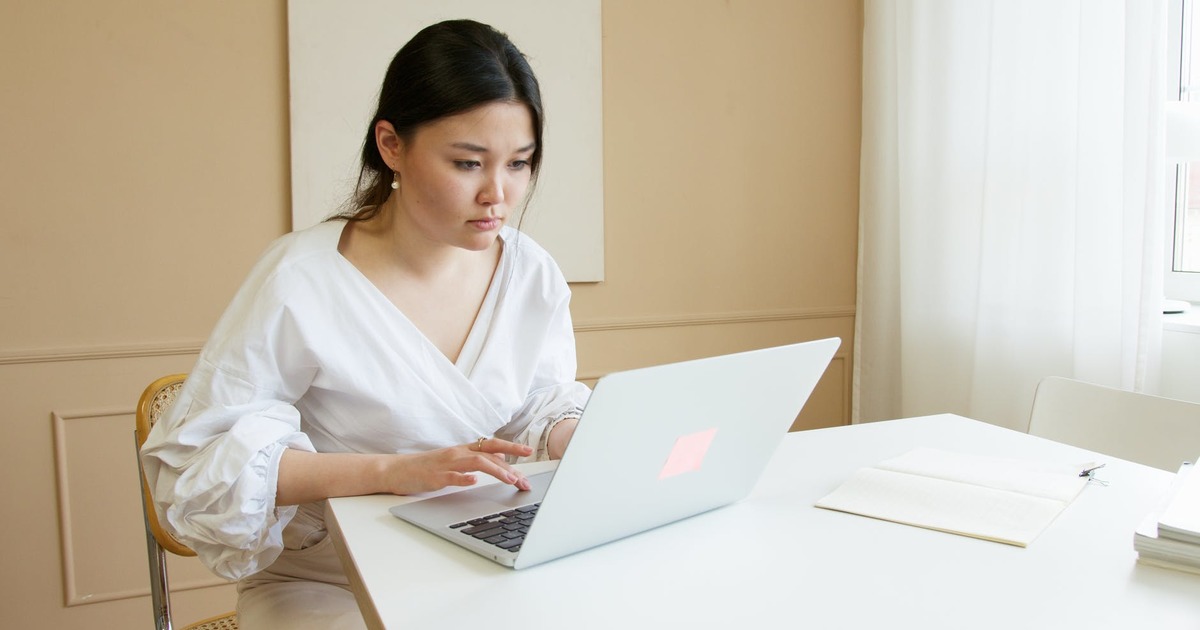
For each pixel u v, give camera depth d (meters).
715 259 3.26
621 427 0.91
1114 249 2.40
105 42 2.52
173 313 2.63
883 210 3.27
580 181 3.02
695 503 1.09
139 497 2.64
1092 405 1.69
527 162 1.28
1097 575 0.91
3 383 2.49
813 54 3.36
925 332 3.05
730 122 3.25
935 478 1.22
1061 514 1.10
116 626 2.64
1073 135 2.52
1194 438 1.54
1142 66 2.26
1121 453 1.64
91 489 2.59
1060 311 2.57
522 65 1.24
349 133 2.73
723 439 1.06
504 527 1.03
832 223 3.44
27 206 2.48
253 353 1.27
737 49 3.24
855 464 1.33
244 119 2.67
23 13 2.45
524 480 1.18
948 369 2.99
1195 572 0.91
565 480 0.89
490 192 1.23
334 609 1.27
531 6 2.92
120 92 2.54
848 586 0.89
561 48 2.97
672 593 0.87
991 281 2.76
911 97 3.06
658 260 3.18
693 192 3.21
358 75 2.73
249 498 1.13
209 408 1.22
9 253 2.47
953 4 2.90
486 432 1.42
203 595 2.71
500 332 1.46
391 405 1.34
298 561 1.39
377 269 1.38
